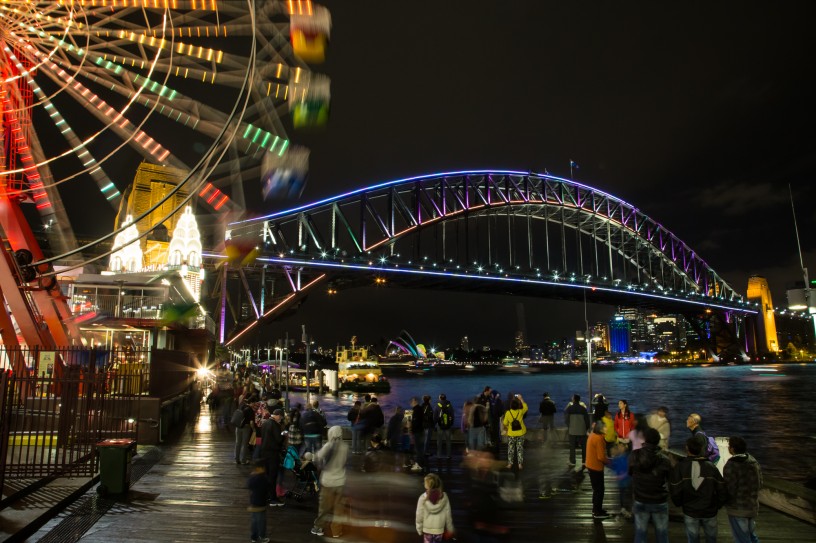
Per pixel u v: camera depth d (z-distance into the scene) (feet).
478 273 488.44
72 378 48.11
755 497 27.37
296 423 51.06
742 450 27.86
